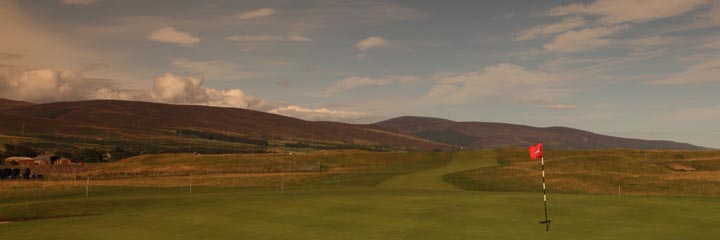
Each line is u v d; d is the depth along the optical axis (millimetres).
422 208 30016
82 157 151500
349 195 37625
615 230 23172
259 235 23625
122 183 71688
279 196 38781
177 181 77250
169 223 26906
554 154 115188
